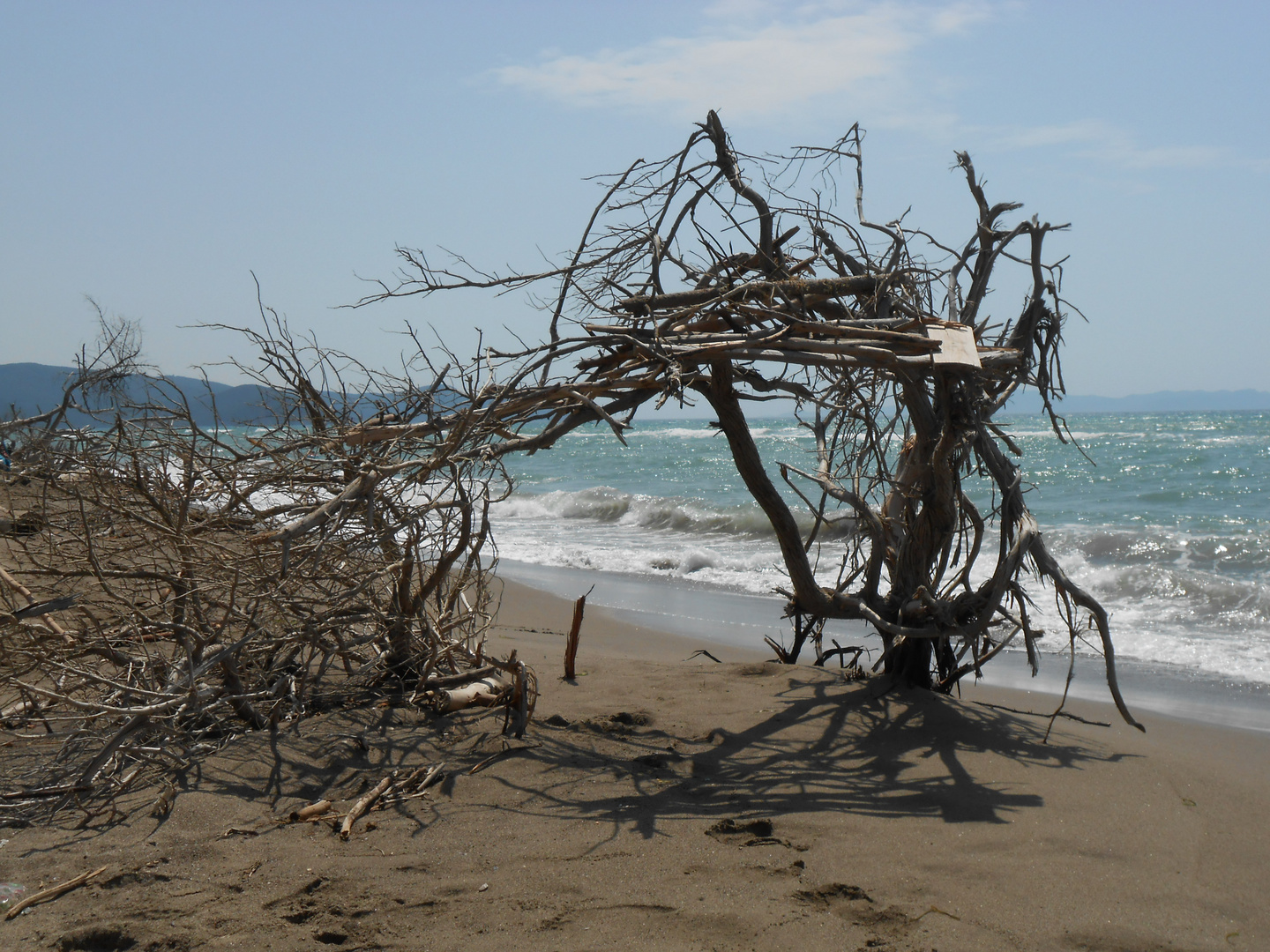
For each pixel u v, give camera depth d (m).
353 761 4.57
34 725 4.73
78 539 4.63
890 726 5.46
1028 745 5.27
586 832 3.88
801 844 3.83
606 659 7.48
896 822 4.10
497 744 4.89
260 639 4.84
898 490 5.87
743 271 5.75
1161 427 67.12
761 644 8.71
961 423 5.28
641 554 14.62
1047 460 31.73
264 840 3.66
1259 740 5.74
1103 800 4.45
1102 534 13.65
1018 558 5.24
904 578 6.05
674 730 5.42
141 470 4.76
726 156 5.54
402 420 4.92
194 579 4.58
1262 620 9.32
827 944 3.03
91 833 3.66
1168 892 3.51
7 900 3.15
